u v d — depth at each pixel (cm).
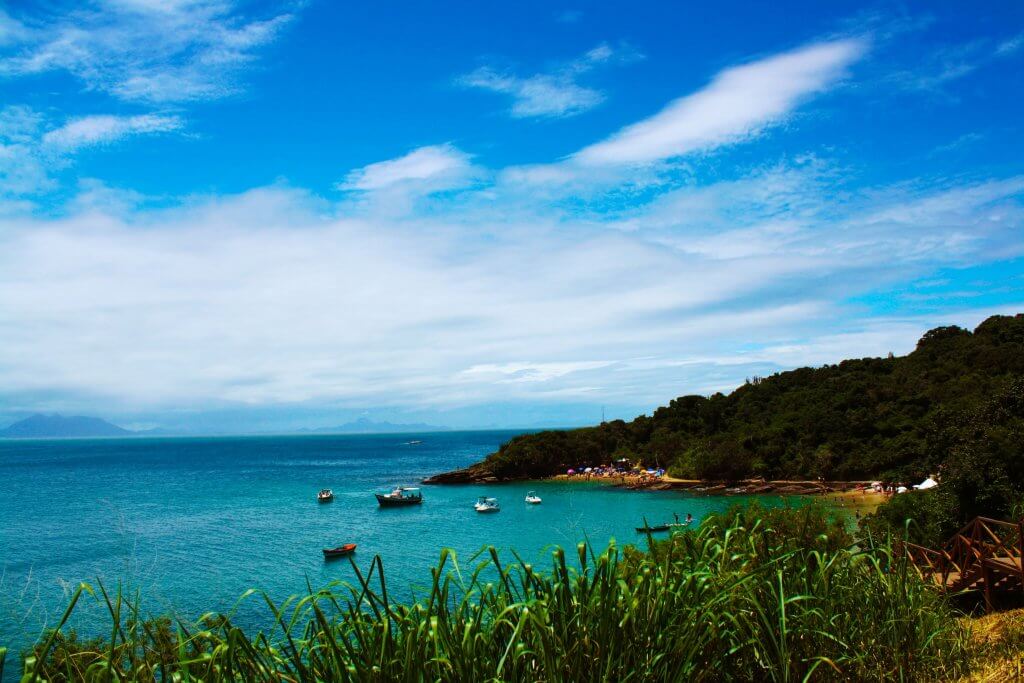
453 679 336
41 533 5128
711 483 8562
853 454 7612
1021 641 547
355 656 321
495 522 6475
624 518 6200
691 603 399
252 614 2352
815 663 397
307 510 7519
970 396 6656
